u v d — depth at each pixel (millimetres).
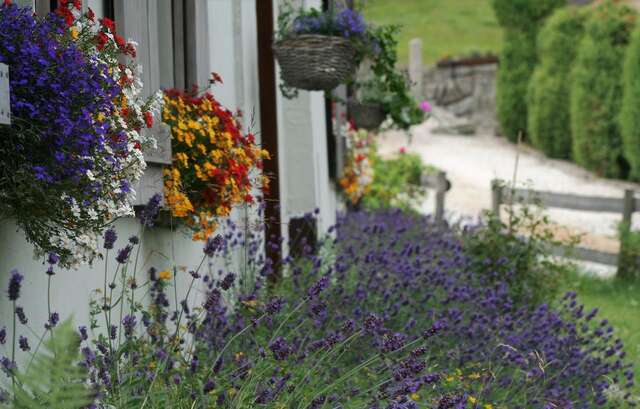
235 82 6562
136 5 4418
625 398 5492
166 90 4859
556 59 23078
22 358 3320
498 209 12289
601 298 10641
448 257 8492
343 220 10648
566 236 15766
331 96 8516
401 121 9812
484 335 5387
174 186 4500
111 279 4254
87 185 3068
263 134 7070
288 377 3641
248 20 6742
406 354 4996
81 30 3311
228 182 4730
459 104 27078
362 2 7496
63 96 2873
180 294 5070
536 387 4867
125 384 3541
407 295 5785
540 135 23359
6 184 2922
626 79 20297
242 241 6141
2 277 3174
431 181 14742
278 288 5871
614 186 20797
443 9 40500
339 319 5078
